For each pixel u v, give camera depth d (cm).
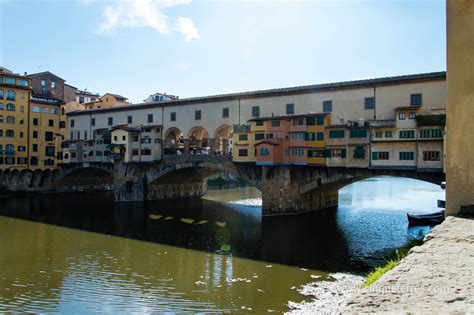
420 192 8038
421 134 3769
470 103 964
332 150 4403
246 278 2694
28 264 3027
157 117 6244
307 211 5262
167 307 2183
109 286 2533
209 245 3684
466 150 963
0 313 2083
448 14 998
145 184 6481
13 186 7188
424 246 643
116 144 6369
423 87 3916
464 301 395
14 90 7181
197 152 6400
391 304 395
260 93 5059
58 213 5466
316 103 4662
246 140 5078
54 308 2162
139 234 4169
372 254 3294
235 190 8481
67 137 7706
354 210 5559
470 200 954
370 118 4244
